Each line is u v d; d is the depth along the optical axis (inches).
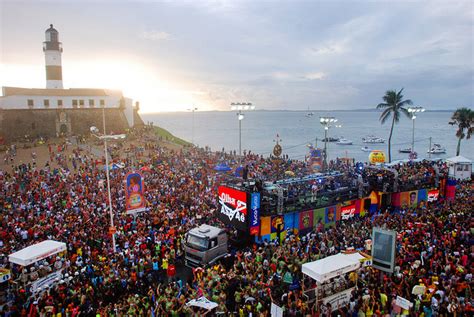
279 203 1139.9
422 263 908.0
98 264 939.3
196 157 2576.3
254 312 710.5
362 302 700.0
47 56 3900.1
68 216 1247.5
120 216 1280.8
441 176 1628.9
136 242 1058.1
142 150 2800.2
